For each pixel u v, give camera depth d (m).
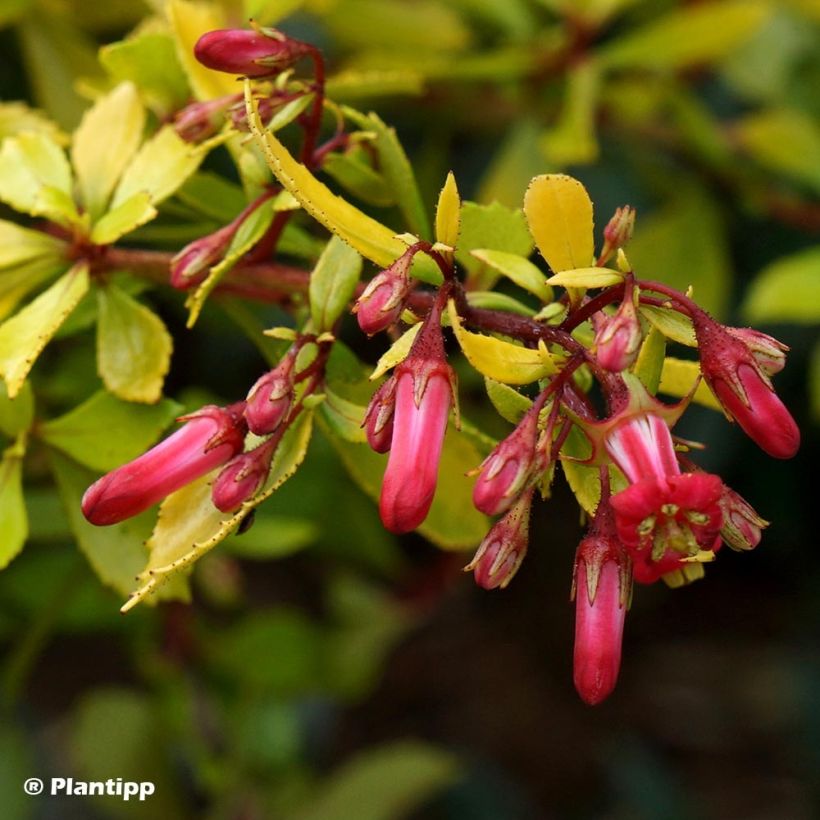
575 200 0.25
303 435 0.26
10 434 0.29
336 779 0.45
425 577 0.47
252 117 0.24
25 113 0.31
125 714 0.42
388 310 0.24
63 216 0.28
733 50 0.44
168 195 0.28
